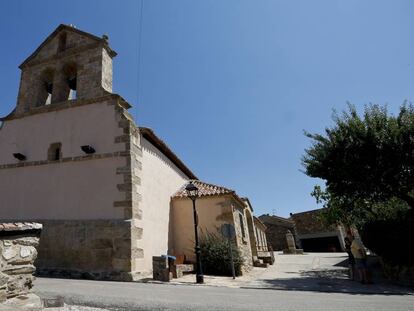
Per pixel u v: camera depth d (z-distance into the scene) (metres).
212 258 13.16
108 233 10.84
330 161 13.24
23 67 15.61
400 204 14.05
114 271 10.29
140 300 5.81
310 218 42.47
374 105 13.43
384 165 12.23
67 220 11.55
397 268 11.28
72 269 10.70
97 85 13.41
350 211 15.82
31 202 12.39
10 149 13.71
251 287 9.26
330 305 5.70
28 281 5.08
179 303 5.59
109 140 12.27
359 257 10.69
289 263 21.20
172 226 15.09
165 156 16.09
